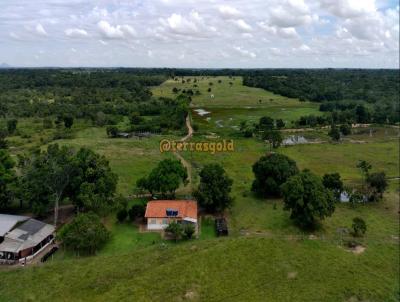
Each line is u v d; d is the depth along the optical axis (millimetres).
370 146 142750
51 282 53094
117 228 70688
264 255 60344
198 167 109438
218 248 61375
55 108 197750
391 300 52594
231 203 78750
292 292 52688
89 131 161000
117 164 109875
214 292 51812
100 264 57125
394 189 95250
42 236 62875
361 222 68938
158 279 53719
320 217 69062
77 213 74812
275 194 88188
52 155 75500
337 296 52438
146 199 84062
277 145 137000
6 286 52156
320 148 138375
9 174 74812
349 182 98938
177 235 65125
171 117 176625
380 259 61344
